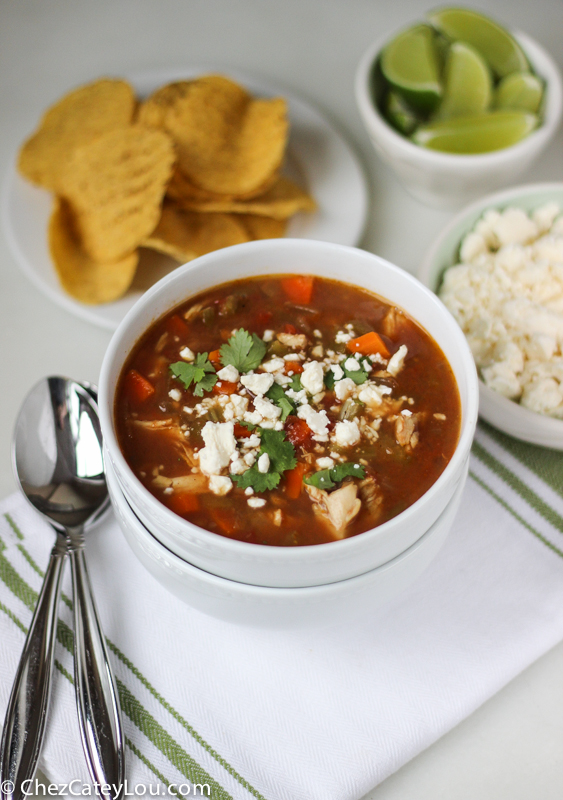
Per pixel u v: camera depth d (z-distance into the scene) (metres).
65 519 0.48
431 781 0.45
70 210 0.56
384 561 0.42
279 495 0.43
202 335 0.46
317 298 0.47
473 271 0.53
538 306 0.51
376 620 0.47
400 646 0.46
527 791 0.45
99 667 0.45
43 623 0.46
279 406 0.44
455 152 0.56
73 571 0.47
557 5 0.67
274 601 0.41
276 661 0.46
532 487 0.50
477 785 0.45
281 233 0.56
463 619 0.47
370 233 0.59
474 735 0.46
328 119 0.62
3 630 0.46
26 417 0.50
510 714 0.46
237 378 0.45
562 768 0.45
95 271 0.55
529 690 0.47
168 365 0.45
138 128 0.56
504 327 0.51
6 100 0.64
